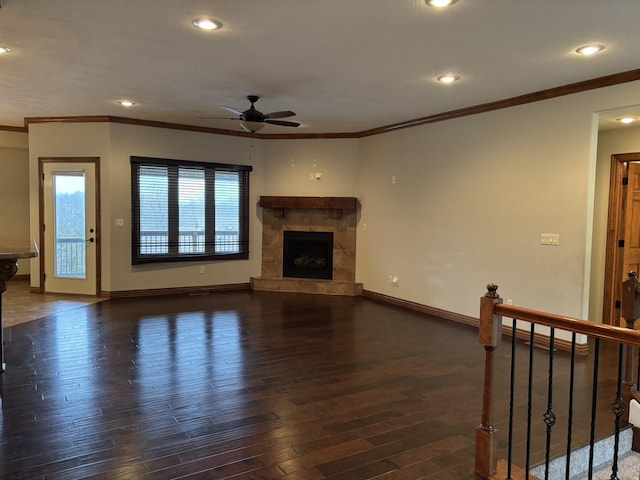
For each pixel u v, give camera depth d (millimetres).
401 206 6586
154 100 5438
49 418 2873
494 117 5219
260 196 7719
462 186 5633
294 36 3363
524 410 3135
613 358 4324
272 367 3891
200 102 5516
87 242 6648
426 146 6145
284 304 6543
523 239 4930
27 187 8047
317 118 6293
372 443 2641
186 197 7125
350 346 4551
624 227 5266
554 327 2078
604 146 5348
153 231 6902
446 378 3703
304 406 3123
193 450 2523
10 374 3617
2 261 3539
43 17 3088
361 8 2873
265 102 5438
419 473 2352
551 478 2541
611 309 5352
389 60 3867
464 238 5617
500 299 2350
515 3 2766
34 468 2320
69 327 5031
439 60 3848
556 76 4203
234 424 2842
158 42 3527
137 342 4516
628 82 4027
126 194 6648
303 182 7617
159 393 3295
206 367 3855
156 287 6980
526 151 4887
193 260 7250
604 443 2799
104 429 2742
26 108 5969
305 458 2465
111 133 6473
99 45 3611
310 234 7641
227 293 7320
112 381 3502
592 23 3043
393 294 6742
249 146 7617
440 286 5949
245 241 7688
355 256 7492
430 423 2902
